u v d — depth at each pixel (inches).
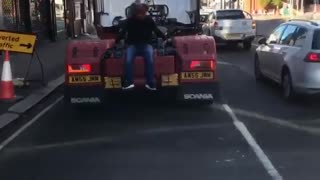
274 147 298.0
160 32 389.4
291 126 348.8
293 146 300.2
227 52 892.0
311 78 402.3
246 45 966.4
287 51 440.1
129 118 380.2
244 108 407.5
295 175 250.1
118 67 387.2
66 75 391.2
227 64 700.0
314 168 260.1
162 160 275.9
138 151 293.6
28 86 506.0
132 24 379.9
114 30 561.0
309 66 402.3
